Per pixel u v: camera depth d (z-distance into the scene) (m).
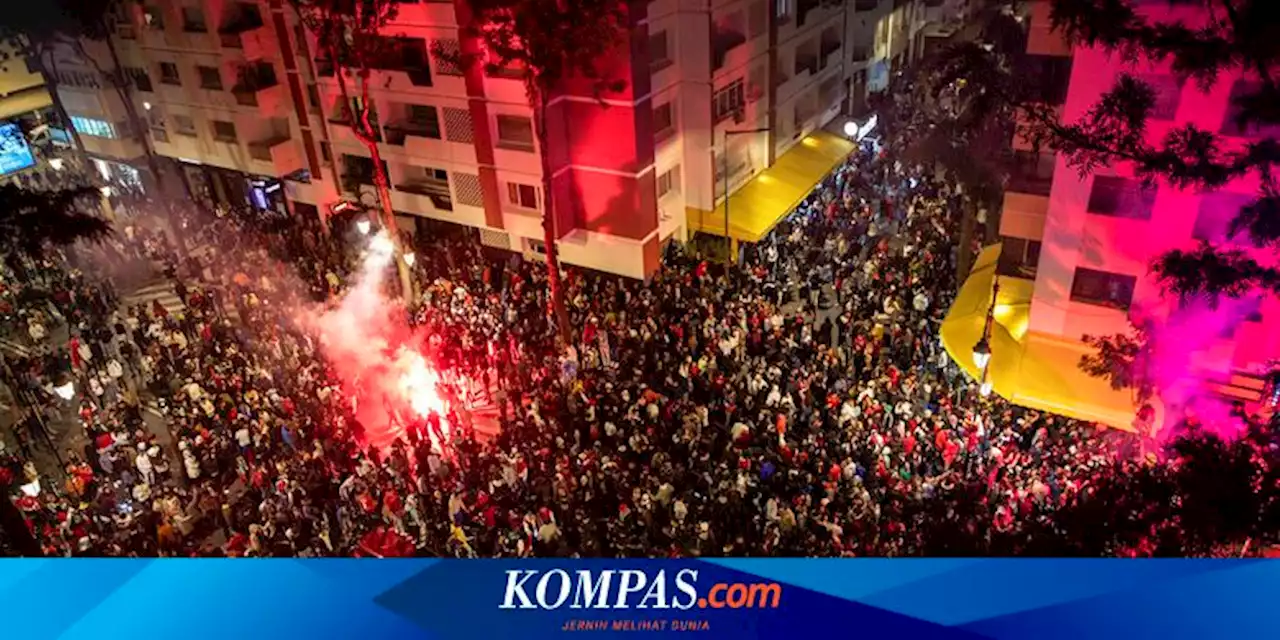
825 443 21.92
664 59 29.80
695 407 23.00
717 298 29.20
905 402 23.09
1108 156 14.84
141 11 37.19
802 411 23.25
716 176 32.25
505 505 21.02
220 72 36.50
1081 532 14.19
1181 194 18.86
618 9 25.14
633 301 28.97
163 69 38.66
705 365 24.44
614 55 26.72
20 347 30.41
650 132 28.72
